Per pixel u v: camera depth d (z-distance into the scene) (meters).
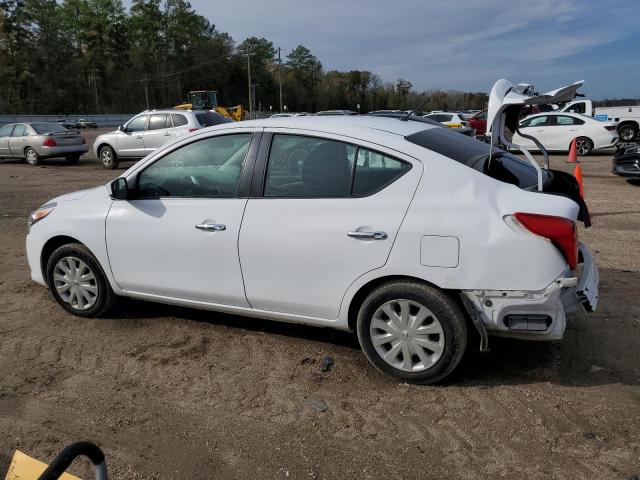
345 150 3.62
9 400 3.48
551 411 3.27
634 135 23.97
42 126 18.70
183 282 4.15
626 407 3.30
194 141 4.14
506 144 3.62
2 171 16.61
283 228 3.70
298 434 3.11
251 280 3.88
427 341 3.48
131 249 4.31
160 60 100.69
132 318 4.73
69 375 3.79
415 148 3.50
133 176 4.31
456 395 3.46
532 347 4.09
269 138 3.87
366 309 3.57
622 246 6.99
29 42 86.81
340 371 3.80
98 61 93.38
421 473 2.77
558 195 3.37
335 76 120.00
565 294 3.47
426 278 3.36
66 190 12.60
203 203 4.02
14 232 8.23
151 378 3.74
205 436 3.10
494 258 3.21
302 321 3.86
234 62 106.12
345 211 3.54
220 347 4.18
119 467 2.85
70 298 4.75
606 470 2.76
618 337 4.24
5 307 5.03
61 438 3.09
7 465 2.88
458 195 3.34
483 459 2.87
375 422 3.20
